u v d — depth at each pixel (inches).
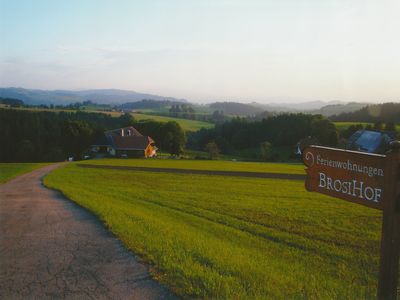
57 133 4638.3
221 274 300.7
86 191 1069.1
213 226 582.9
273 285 282.5
